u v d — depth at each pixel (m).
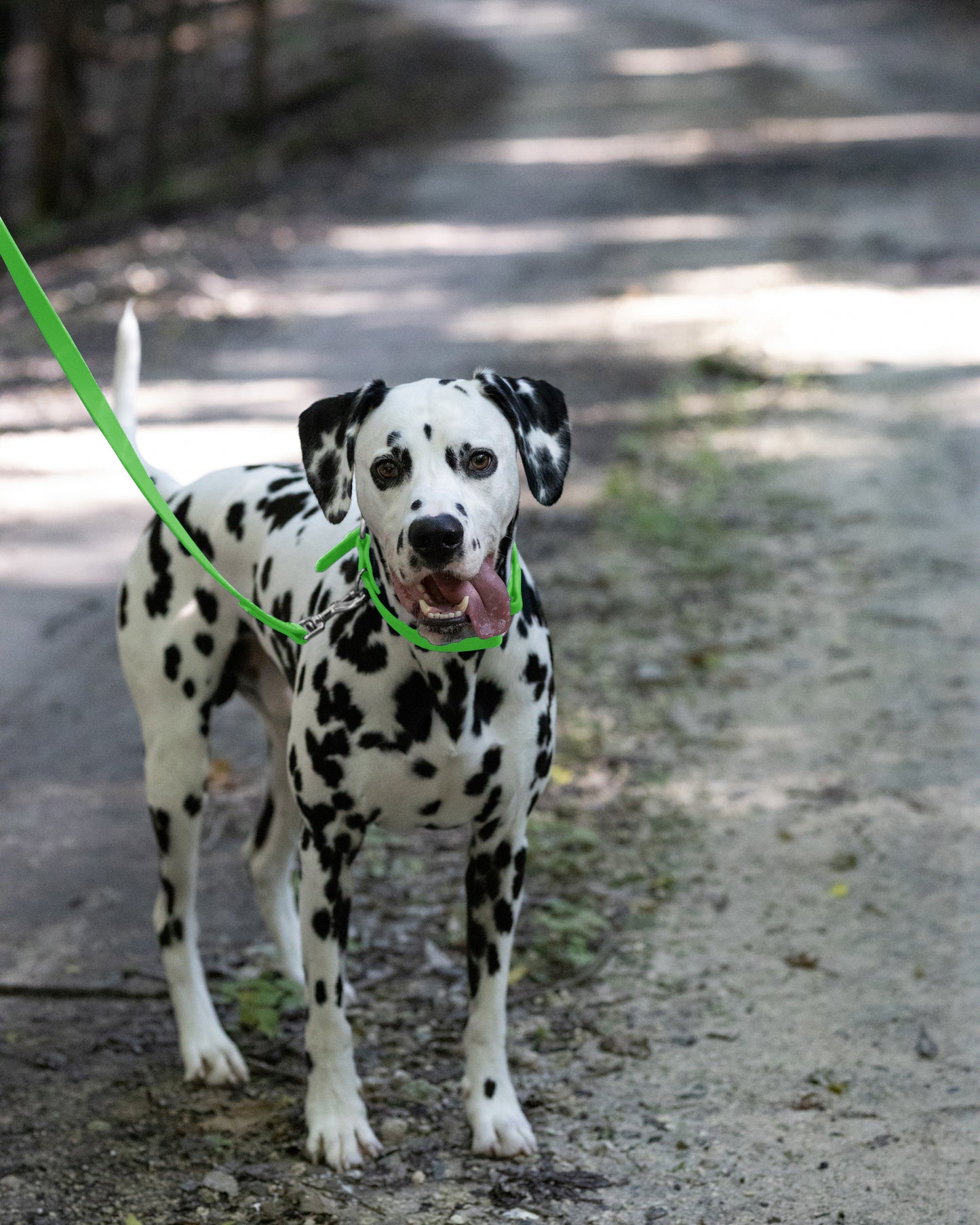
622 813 6.00
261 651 4.57
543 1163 4.09
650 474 10.10
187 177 25.27
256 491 4.52
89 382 3.91
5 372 12.40
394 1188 4.00
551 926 5.14
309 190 21.36
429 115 28.67
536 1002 4.84
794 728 6.67
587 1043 4.63
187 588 4.50
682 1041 4.62
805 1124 4.23
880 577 8.33
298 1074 4.53
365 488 3.63
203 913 5.41
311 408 3.79
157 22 40.19
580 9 47.44
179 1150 4.16
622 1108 4.32
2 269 16.20
